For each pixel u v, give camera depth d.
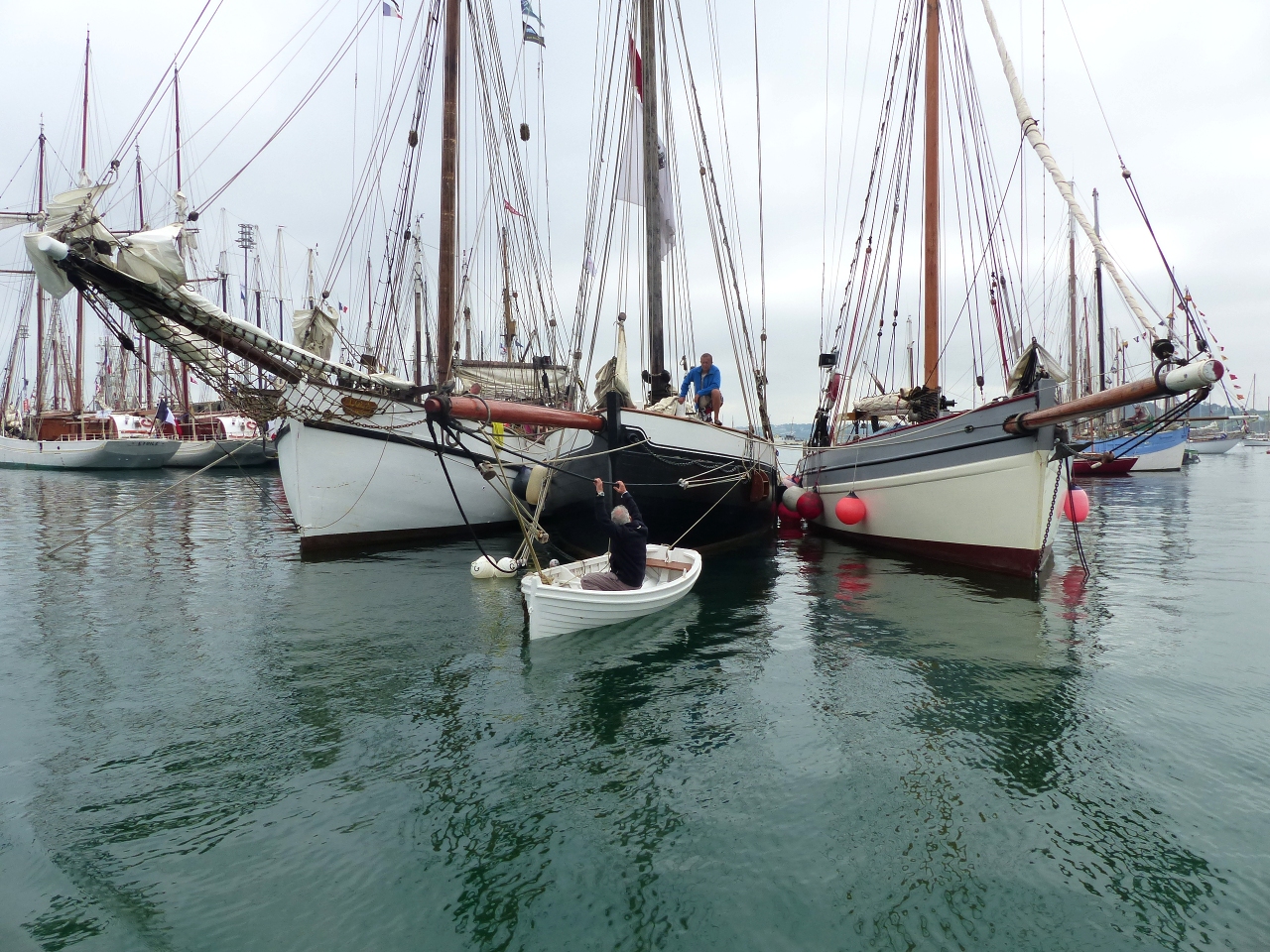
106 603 10.77
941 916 3.77
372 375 12.44
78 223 8.47
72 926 3.73
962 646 8.46
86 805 4.94
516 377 19.41
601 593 9.09
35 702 6.82
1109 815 4.70
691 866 4.26
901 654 8.19
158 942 3.62
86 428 49.16
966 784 5.16
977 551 12.66
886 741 5.90
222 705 6.76
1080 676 7.28
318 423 14.66
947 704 6.67
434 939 3.67
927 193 15.73
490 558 12.62
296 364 11.67
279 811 4.88
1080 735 5.91
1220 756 5.48
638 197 16.70
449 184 17.19
